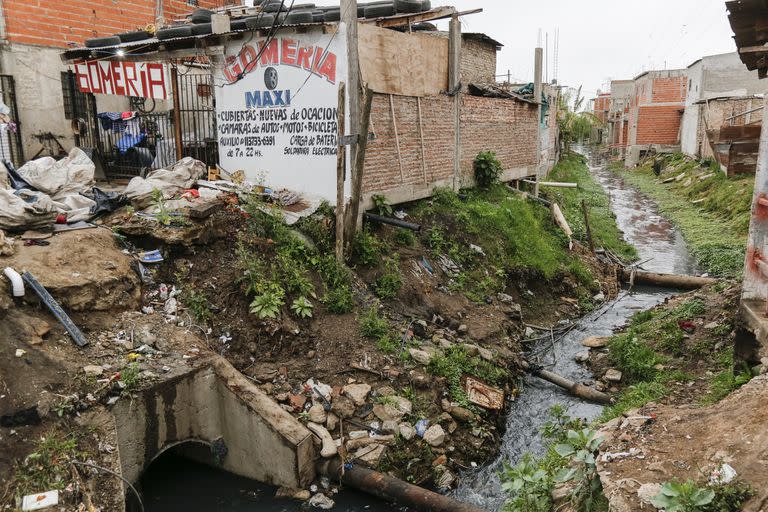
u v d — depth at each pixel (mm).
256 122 10180
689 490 3883
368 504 6164
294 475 6211
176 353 6621
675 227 19703
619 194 28406
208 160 11219
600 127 69812
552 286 12023
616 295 12805
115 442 5504
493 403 7730
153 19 12930
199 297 7539
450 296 9984
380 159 10328
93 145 11555
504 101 15148
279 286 7730
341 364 7348
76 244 7254
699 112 30266
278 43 9523
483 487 6590
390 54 10227
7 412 5359
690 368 7887
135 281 7375
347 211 9062
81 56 10727
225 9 11430
